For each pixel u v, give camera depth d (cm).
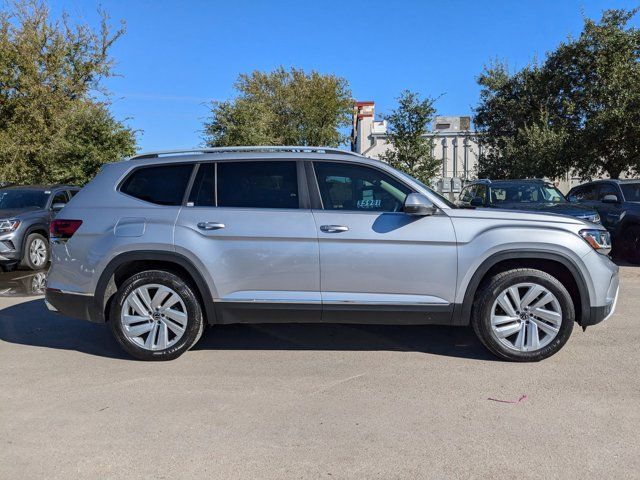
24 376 459
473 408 388
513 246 462
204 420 374
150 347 488
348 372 463
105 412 388
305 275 470
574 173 1761
